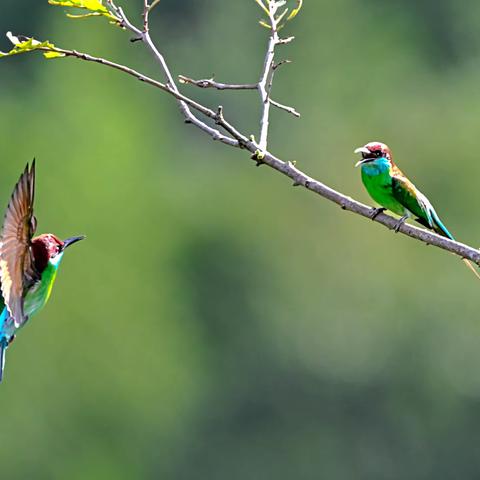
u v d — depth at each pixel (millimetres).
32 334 23344
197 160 27188
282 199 26625
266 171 26984
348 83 28406
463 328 25094
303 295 25766
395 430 24891
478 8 29594
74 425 23078
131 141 25938
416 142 26938
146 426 23406
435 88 28453
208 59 28719
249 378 25219
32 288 6039
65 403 23109
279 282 25969
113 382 23328
